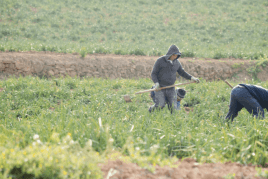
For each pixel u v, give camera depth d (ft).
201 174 34.24
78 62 149.48
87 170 32.01
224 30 340.59
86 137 44.32
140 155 40.55
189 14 403.54
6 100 83.66
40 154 32.58
